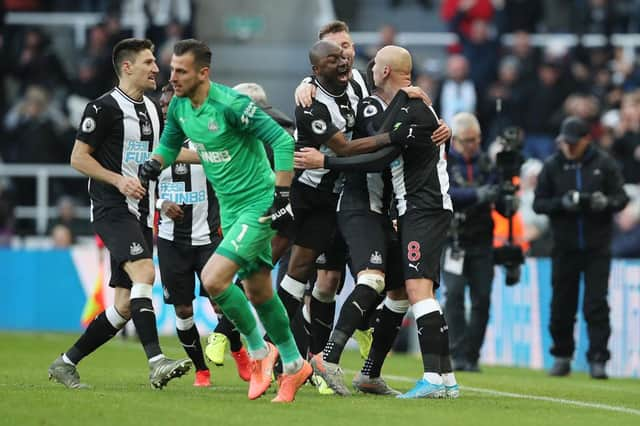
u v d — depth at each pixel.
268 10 65.56
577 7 61.41
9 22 62.41
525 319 40.69
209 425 19.69
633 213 45.88
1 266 52.12
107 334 25.98
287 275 27.09
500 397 26.23
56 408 21.42
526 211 44.44
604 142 50.97
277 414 21.19
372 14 66.81
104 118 25.81
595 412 23.50
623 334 38.34
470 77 57.56
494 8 61.00
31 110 56.91
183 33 60.28
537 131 55.50
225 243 22.53
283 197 22.33
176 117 23.30
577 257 35.88
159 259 28.03
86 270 51.56
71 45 65.19
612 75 57.91
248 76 64.81
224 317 27.06
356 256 24.84
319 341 27.88
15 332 50.38
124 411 21.12
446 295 36.91
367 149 24.25
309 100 24.73
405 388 28.78
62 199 55.00
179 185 27.75
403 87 24.97
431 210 24.48
